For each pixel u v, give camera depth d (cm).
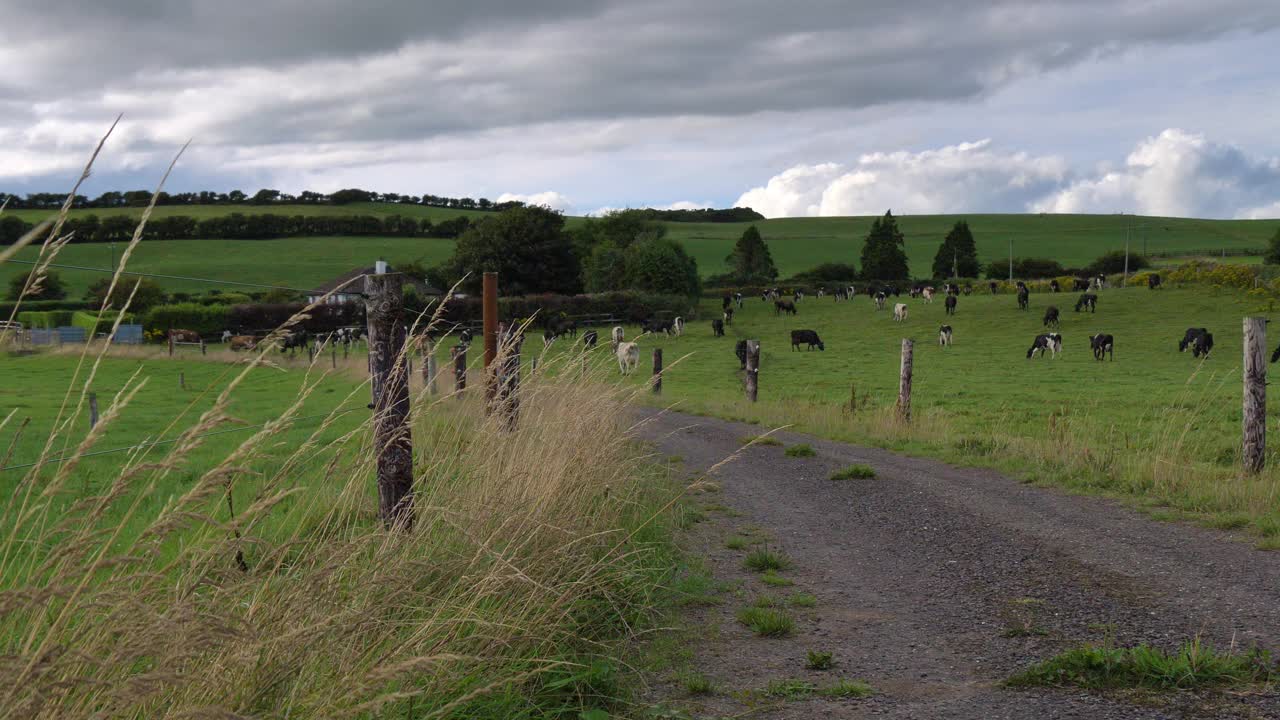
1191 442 1388
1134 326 5553
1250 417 1037
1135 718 394
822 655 487
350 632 316
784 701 429
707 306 8631
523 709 376
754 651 509
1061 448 1298
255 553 333
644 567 615
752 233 11619
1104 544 777
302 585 295
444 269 8112
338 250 13012
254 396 2405
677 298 7825
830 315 7506
